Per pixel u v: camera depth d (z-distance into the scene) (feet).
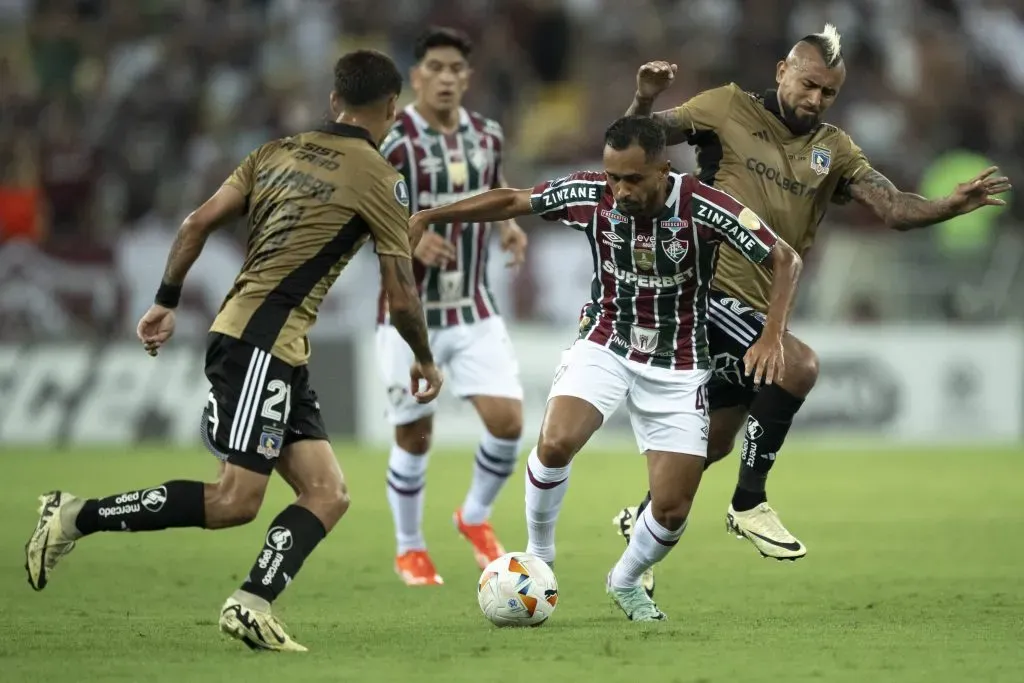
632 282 68.28
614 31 249.96
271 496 137.39
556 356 184.65
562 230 191.72
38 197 204.13
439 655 59.26
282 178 62.59
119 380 183.52
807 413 195.72
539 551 72.74
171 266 63.98
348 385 185.57
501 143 103.19
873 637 64.90
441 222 70.64
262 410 60.39
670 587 85.81
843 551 102.73
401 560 90.58
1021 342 197.88
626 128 63.82
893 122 235.20
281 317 61.21
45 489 133.80
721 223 66.33
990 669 56.13
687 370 68.95
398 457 91.56
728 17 248.52
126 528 60.64
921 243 198.18
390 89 64.39
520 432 96.99
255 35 240.12
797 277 66.39
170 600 79.36
